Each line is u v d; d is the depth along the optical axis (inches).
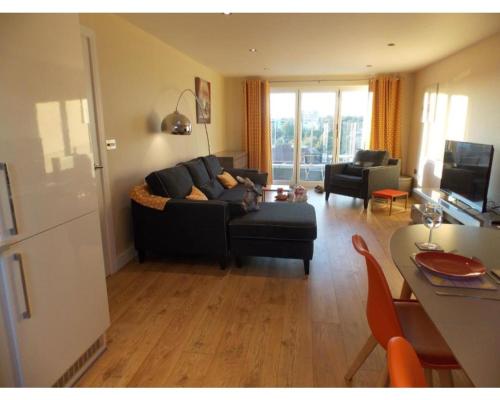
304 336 85.7
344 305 100.0
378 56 190.1
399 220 187.5
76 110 66.5
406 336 56.9
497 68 142.1
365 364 75.5
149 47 145.9
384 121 256.1
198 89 206.4
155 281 115.2
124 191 130.1
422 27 133.3
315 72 248.7
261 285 112.1
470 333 39.5
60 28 61.8
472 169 142.4
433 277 52.5
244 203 126.6
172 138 174.2
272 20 125.2
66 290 65.6
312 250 117.7
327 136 279.4
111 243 120.8
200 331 87.7
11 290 53.9
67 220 65.0
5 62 51.1
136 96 136.9
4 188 51.5
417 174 241.4
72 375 69.9
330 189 230.5
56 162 61.5
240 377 72.0
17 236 54.1
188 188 142.9
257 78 270.2
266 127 273.1
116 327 89.3
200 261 131.0
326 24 129.5
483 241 68.2
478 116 157.4
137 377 72.0
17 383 57.1
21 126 54.0
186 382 70.7
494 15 118.5
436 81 208.5
